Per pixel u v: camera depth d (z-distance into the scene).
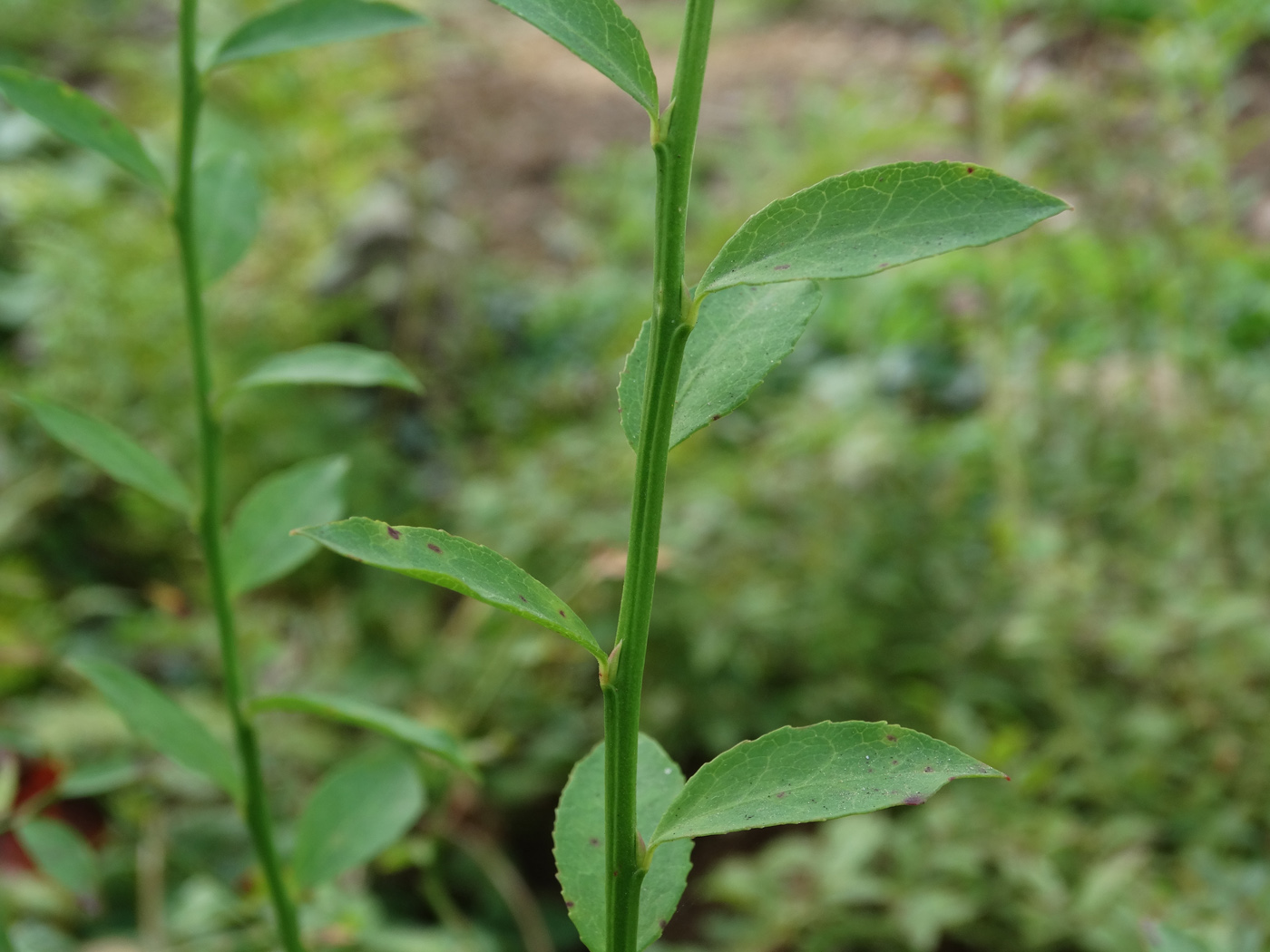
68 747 0.62
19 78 0.32
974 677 0.75
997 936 0.58
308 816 0.37
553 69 1.97
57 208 1.10
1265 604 0.69
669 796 0.27
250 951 0.50
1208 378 0.75
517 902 0.62
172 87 1.35
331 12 0.33
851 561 0.79
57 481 0.88
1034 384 0.88
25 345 1.07
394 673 0.77
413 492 1.03
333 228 1.23
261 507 0.35
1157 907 0.53
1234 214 0.79
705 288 0.23
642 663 0.24
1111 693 0.71
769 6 2.17
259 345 1.05
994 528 0.79
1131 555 0.76
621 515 0.82
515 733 0.72
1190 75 0.75
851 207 0.23
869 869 0.64
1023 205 0.23
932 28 1.93
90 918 0.56
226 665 0.34
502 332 1.29
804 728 0.24
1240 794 0.63
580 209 1.58
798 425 0.91
